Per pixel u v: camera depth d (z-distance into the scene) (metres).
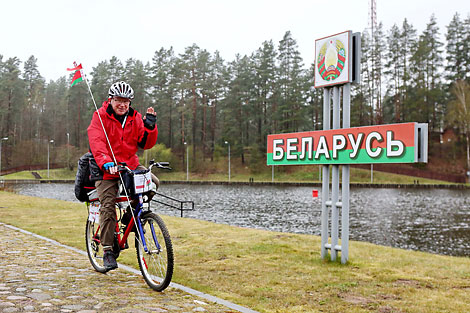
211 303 3.81
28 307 3.28
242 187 60.31
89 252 5.05
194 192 48.41
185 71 77.06
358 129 6.23
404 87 71.88
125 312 3.27
